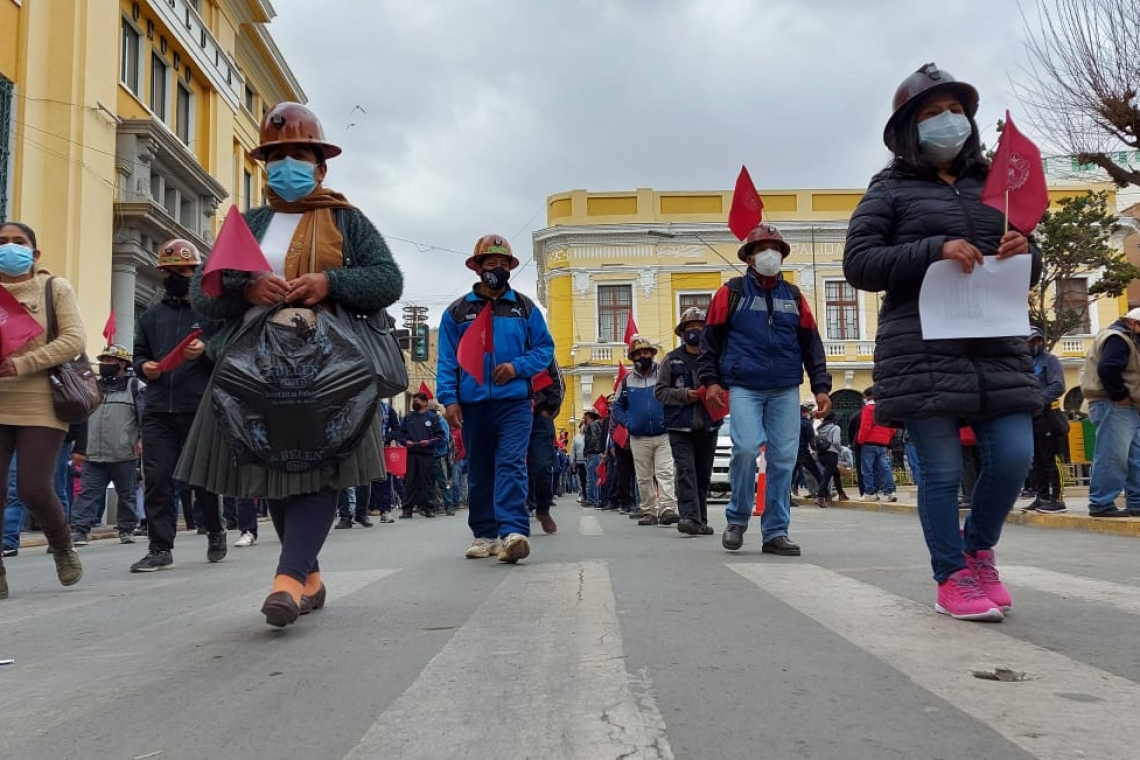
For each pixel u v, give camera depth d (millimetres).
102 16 16500
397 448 12867
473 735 2215
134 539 10359
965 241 3441
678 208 37500
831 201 37344
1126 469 8227
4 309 4633
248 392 3230
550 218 38469
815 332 6219
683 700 2479
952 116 3559
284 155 3576
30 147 14859
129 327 17141
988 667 2799
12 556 7996
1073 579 4676
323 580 5047
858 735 2182
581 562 5680
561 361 37344
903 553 6160
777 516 6133
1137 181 12359
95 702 2617
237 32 25766
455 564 5809
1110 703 2416
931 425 3564
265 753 2145
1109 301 35281
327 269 3484
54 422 4988
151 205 17047
